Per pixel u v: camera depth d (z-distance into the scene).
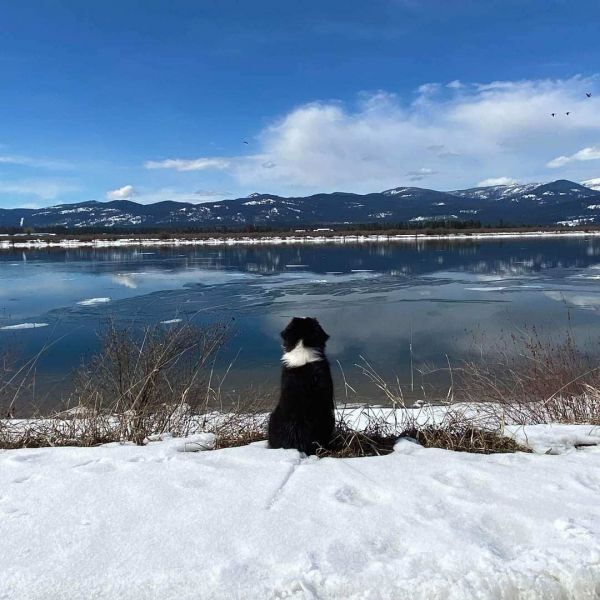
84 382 6.66
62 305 24.22
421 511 3.01
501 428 4.82
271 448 4.47
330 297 26.02
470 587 2.40
